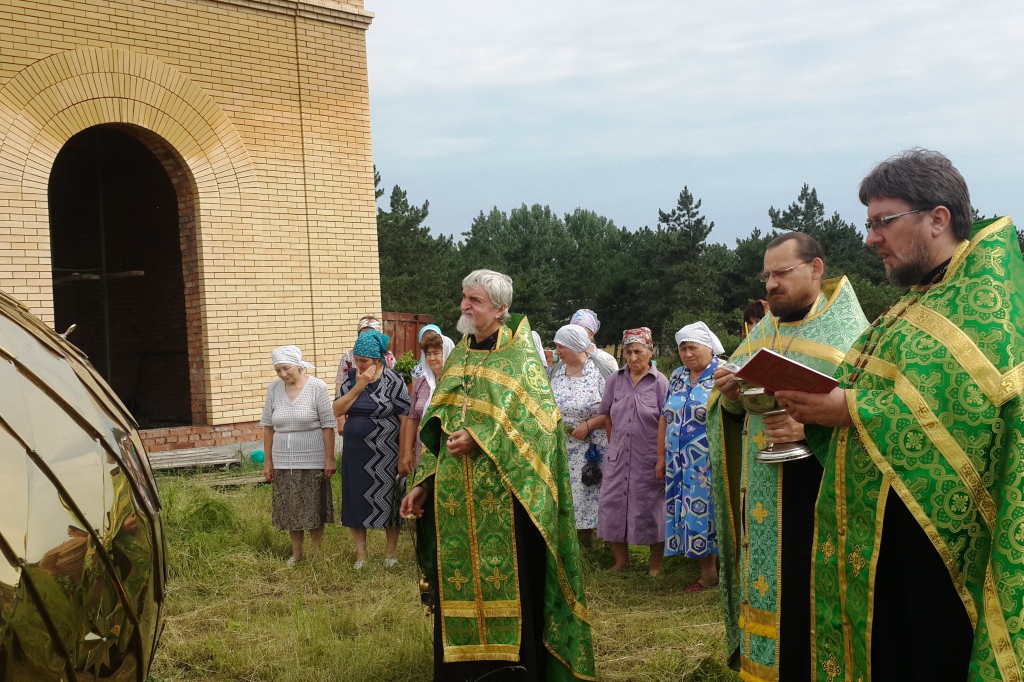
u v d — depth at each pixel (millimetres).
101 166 14797
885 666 2793
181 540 7508
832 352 3668
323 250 12906
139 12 11312
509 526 4320
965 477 2570
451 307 34375
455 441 4328
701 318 30828
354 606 5934
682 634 5168
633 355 6988
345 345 13102
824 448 3104
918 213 2781
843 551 2893
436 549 4434
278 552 7688
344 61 13094
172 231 14383
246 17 12195
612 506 6887
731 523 4188
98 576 2062
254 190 12289
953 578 2600
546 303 39156
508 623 4309
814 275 3828
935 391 2621
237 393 12102
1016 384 2514
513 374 4449
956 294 2703
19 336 2162
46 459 2002
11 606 1890
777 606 3596
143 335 15133
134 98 11297
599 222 86250
